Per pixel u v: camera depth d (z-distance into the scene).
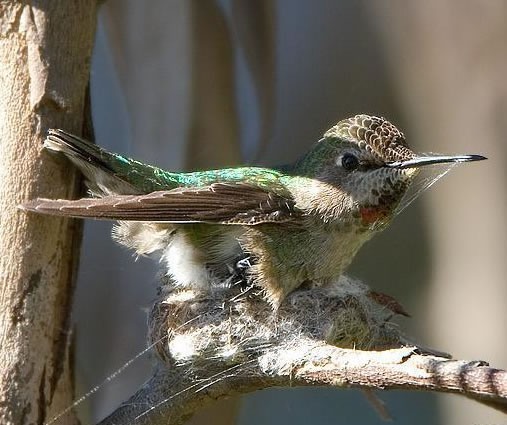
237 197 1.77
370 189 1.78
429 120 1.88
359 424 1.91
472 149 1.88
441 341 1.88
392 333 1.78
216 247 1.78
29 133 1.75
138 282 1.84
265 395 1.92
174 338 1.77
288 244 1.78
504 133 1.87
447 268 1.88
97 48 1.86
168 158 1.83
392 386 1.74
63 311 1.76
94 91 1.86
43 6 1.75
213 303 1.77
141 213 1.75
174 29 1.83
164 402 1.76
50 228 1.75
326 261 1.78
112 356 1.84
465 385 1.73
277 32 1.87
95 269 1.84
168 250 1.78
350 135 1.78
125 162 1.77
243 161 1.84
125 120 1.86
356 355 1.74
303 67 1.91
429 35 1.88
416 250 1.89
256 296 1.78
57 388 1.75
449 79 1.88
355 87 1.90
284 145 1.90
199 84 1.83
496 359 1.87
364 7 1.90
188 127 1.83
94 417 1.84
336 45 1.90
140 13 1.83
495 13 1.87
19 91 1.75
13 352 1.75
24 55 1.75
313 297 1.78
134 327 1.84
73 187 1.76
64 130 1.76
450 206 1.88
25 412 1.75
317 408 1.91
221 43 1.84
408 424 1.90
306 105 1.90
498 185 1.88
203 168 1.83
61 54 1.76
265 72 1.84
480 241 1.88
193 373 1.76
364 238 1.79
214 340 1.77
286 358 1.75
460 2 1.88
